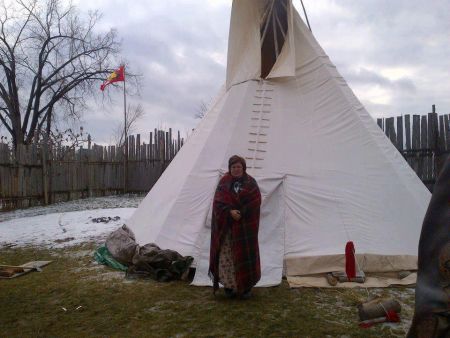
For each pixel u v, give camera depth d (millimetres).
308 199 5133
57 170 14062
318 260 4727
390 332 3438
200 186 5438
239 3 6180
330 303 4109
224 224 4195
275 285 4551
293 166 5371
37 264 5969
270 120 5750
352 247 4492
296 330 3504
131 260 5520
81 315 3980
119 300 4316
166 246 5203
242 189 4215
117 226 8953
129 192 15555
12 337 3537
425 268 1436
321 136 5609
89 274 5352
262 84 6062
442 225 1406
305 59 6180
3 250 7223
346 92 6059
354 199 5137
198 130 6414
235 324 3645
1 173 12609
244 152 5512
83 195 14852
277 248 4871
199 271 4789
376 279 4664
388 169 5461
